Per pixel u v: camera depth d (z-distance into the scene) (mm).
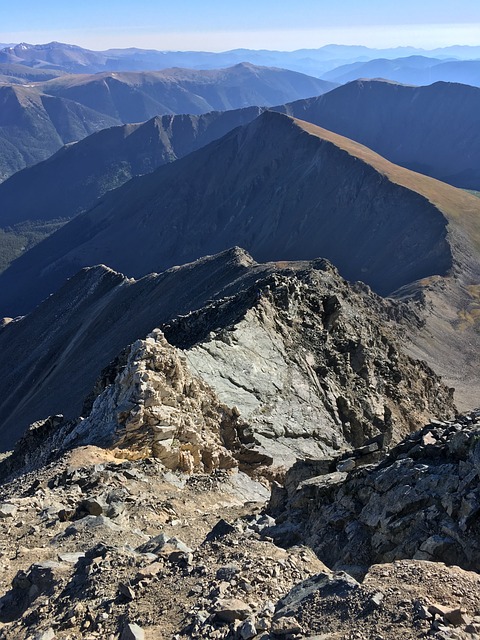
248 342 54031
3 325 195000
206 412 41312
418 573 13273
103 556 18719
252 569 15820
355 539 18359
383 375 65000
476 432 18312
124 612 15352
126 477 29875
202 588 15461
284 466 42094
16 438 115375
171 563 17469
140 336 126812
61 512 25141
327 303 68375
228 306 67562
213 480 32375
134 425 34312
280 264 120938
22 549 21984
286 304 63438
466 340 160875
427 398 71625
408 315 157375
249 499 32219
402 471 19109
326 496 21812
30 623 16469
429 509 17156
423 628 11266
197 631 13445
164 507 27109
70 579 18297
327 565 18141
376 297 155000
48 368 148250
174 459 33875
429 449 19672
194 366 47438
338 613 12375
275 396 49625
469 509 16031
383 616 11898
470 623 11242
